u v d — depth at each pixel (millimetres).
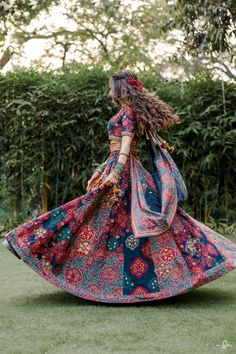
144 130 3025
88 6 12258
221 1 6879
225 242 2979
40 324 2439
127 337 2217
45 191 6801
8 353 2008
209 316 2564
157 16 12430
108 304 2859
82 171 6754
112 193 2924
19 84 6602
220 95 6723
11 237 2873
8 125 6668
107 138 6652
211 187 6867
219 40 7203
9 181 6785
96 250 2898
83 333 2283
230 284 3434
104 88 6477
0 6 9867
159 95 6766
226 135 6551
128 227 2908
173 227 2881
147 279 2844
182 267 2828
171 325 2402
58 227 2889
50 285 3439
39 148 6680
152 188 2969
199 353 1991
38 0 10367
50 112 6559
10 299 2998
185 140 6750
